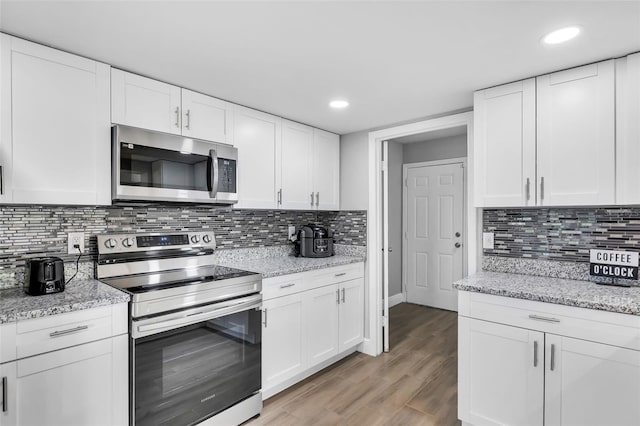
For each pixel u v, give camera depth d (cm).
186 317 190
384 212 336
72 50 179
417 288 485
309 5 141
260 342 232
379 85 226
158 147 209
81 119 185
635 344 158
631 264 201
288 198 299
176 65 197
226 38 168
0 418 139
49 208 200
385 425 218
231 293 214
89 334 161
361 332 330
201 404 199
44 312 148
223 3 140
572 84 198
